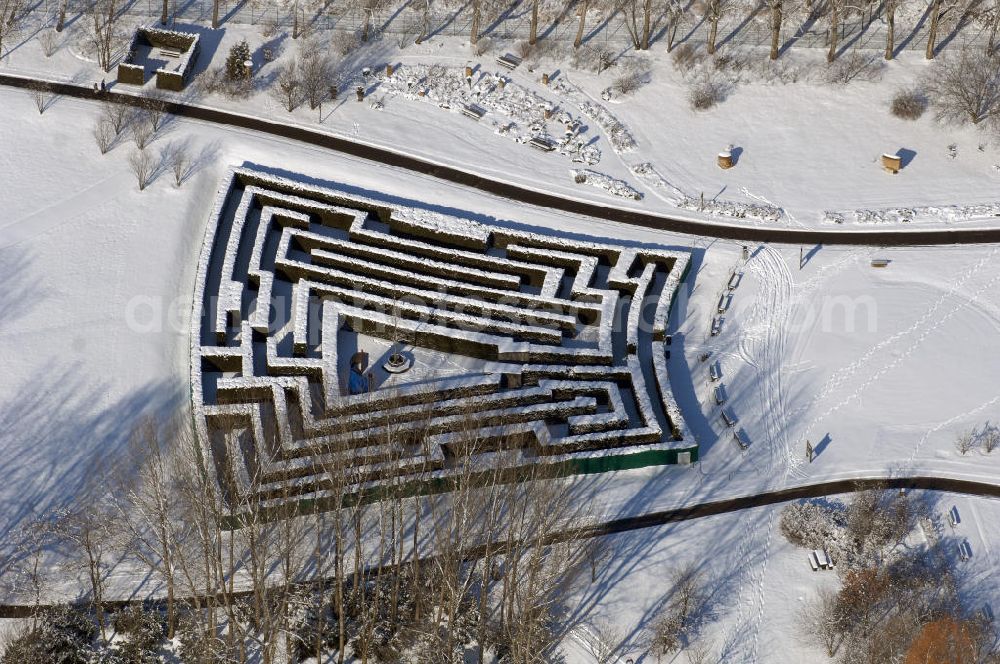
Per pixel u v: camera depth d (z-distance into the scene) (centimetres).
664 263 13475
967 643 9875
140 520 11175
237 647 10412
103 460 11612
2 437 11762
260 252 13275
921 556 10925
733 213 14012
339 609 10300
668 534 11162
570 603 10700
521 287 13425
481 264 13388
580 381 12219
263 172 14238
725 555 10988
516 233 13588
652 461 11688
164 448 11562
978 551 10969
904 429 11994
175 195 13975
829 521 11094
